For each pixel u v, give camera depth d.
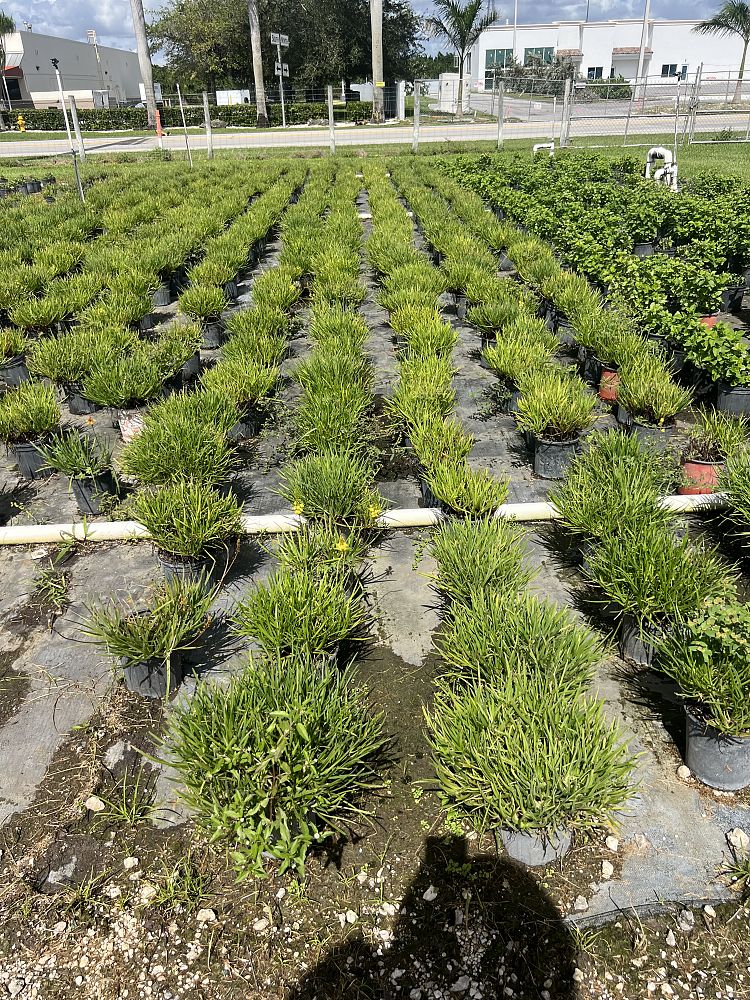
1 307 9.04
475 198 14.86
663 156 16.05
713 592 3.45
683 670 2.97
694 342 6.28
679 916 2.52
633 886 2.62
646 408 5.64
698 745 2.93
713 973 2.37
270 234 13.97
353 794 2.99
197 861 2.76
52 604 4.27
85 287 9.28
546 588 4.25
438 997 2.34
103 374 5.97
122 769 3.16
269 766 2.65
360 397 5.63
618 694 3.47
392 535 4.78
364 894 2.63
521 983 2.37
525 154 23.09
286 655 3.37
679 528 4.55
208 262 9.80
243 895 2.64
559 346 7.91
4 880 2.72
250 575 4.41
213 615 4.05
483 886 2.64
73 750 3.26
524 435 5.95
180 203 16.11
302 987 2.38
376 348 8.19
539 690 2.92
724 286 8.90
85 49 64.69
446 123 36.31
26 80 54.50
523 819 2.54
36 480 5.75
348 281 8.61
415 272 8.77
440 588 4.09
